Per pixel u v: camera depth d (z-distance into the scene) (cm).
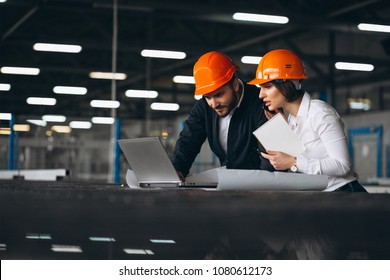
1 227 54
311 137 217
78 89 1683
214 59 260
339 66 1404
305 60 1412
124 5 916
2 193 85
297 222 57
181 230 54
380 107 1677
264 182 151
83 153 1555
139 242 53
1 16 1286
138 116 2355
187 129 278
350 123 1791
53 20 1543
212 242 54
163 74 1903
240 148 262
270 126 199
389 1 1258
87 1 918
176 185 195
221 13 948
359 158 1603
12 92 2288
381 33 1112
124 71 1691
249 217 56
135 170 207
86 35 1662
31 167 1122
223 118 270
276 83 225
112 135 952
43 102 1914
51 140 1148
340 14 1166
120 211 56
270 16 972
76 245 52
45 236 53
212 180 193
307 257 56
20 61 1867
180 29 1625
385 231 61
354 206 62
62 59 1908
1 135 892
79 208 58
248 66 1922
